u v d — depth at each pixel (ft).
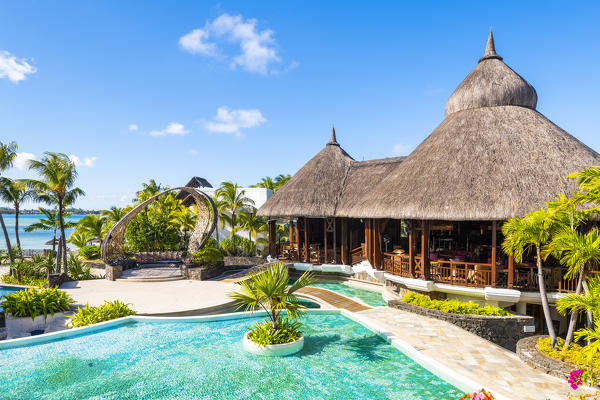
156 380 28.96
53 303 46.39
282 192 80.33
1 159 89.81
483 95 56.85
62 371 30.53
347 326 42.01
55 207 105.09
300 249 78.84
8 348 35.27
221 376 29.60
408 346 33.71
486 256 54.85
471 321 39.42
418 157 56.65
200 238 84.02
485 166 46.88
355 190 72.49
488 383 26.45
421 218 46.83
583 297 28.22
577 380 24.16
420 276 49.88
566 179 42.47
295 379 28.99
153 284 65.26
